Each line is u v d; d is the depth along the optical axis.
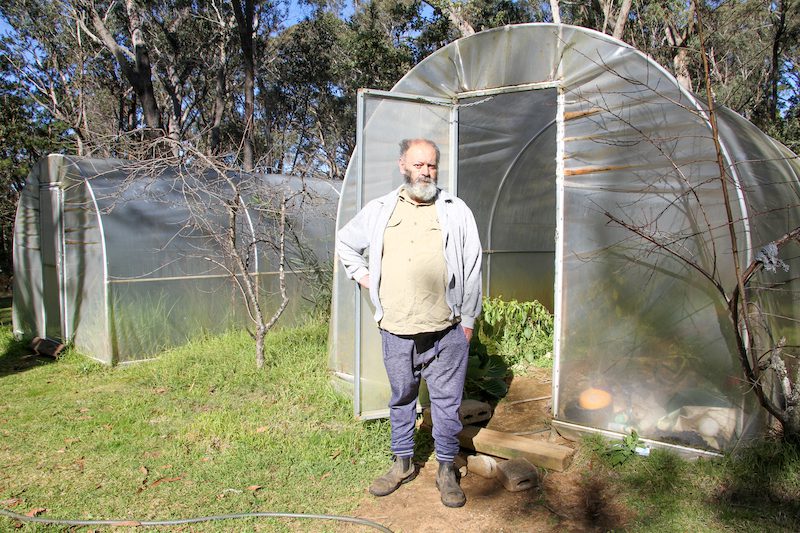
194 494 3.47
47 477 3.71
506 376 5.67
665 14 9.14
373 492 3.46
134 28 15.60
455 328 3.34
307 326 7.80
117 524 3.13
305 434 4.29
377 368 4.47
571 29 4.05
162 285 6.91
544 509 3.27
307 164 6.77
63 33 20.16
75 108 18.56
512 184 7.46
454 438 3.39
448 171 4.70
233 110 28.45
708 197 3.63
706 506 3.17
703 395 3.66
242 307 7.62
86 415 4.88
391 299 3.28
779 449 3.37
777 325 3.83
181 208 7.18
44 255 7.60
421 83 4.75
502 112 5.67
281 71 27.30
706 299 3.64
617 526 3.06
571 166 4.11
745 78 11.43
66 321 7.20
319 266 8.45
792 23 10.22
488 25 16.12
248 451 4.02
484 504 3.36
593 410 4.03
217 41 23.67
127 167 6.22
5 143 16.08
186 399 5.20
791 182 4.60
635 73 3.84
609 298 3.98
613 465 3.65
